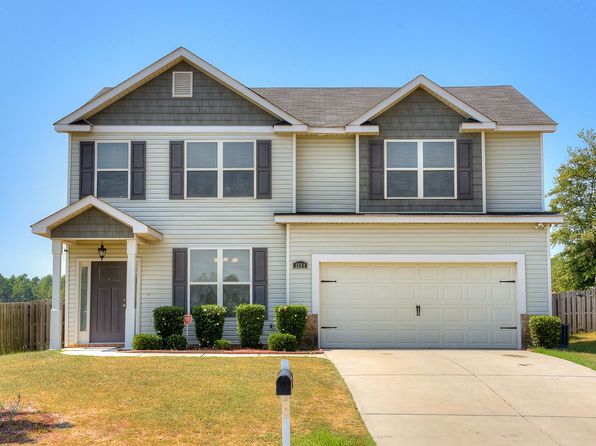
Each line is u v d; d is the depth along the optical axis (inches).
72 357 541.6
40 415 345.1
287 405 261.3
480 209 684.1
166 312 634.8
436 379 467.8
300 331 628.4
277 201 684.7
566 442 327.3
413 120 697.0
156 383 423.8
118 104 692.1
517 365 527.5
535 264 665.6
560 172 1083.3
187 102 692.7
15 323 685.9
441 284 670.5
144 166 685.3
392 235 669.3
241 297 676.7
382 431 341.7
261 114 692.7
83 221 614.9
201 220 682.2
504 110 735.1
